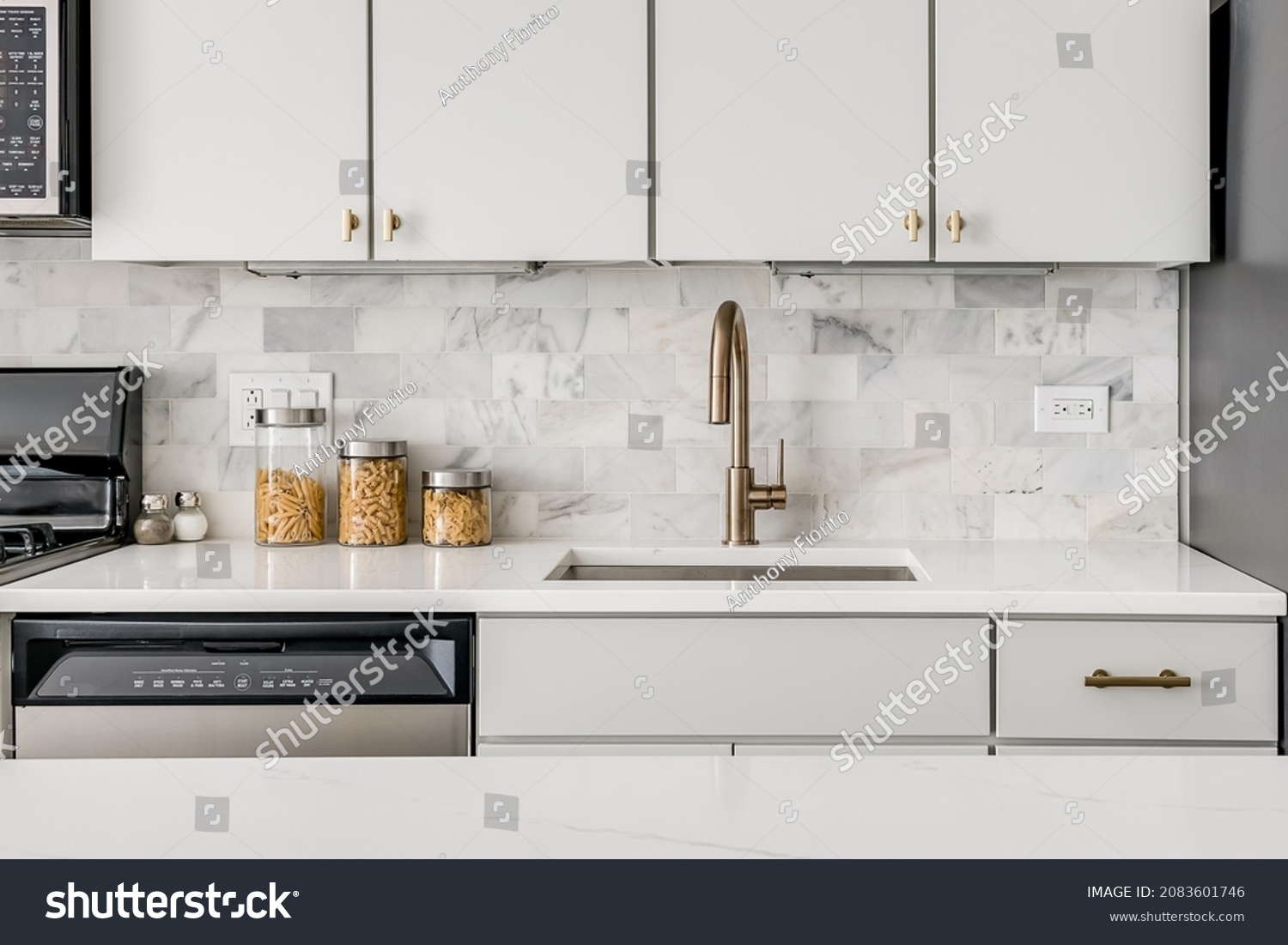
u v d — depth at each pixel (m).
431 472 1.96
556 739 1.55
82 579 1.62
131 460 2.04
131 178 1.78
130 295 2.08
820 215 1.75
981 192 1.75
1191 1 1.72
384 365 2.09
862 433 2.06
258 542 1.99
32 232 1.96
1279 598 1.49
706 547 1.99
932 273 1.93
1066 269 1.98
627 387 2.08
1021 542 2.04
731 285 2.06
